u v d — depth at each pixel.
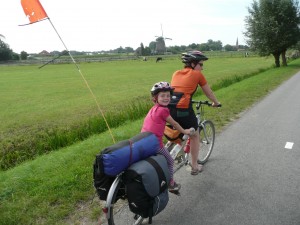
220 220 2.47
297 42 22.69
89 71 27.50
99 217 2.51
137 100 9.93
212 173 3.35
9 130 6.62
